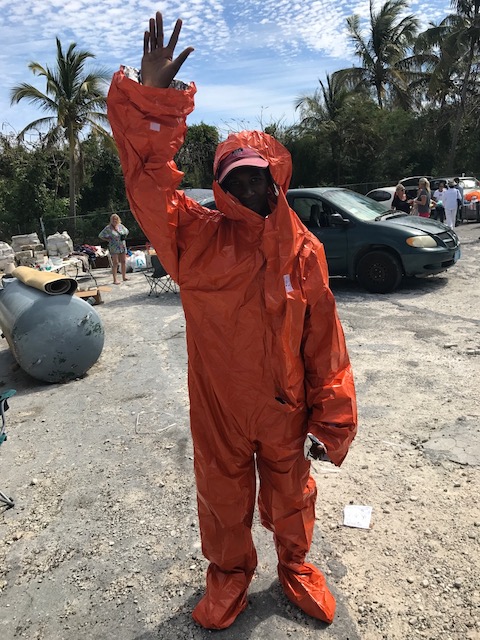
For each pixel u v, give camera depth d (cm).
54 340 547
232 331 191
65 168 2831
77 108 2256
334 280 962
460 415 410
